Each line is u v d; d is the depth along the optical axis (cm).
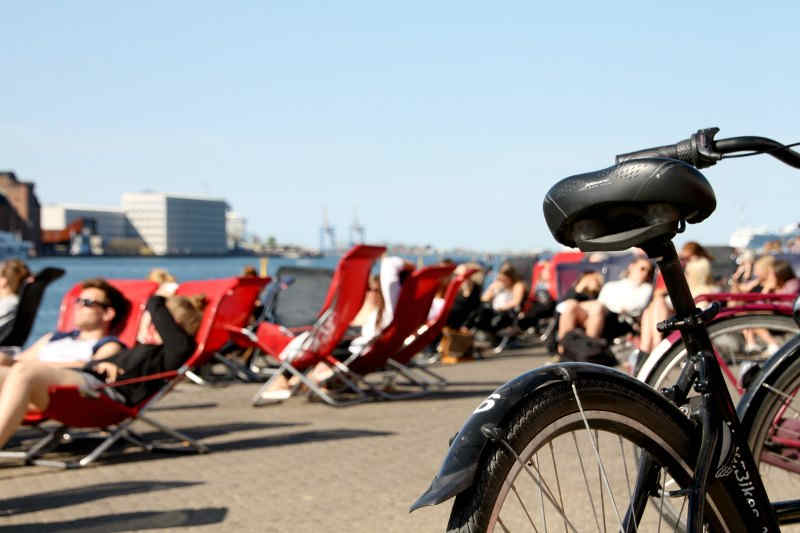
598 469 199
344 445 637
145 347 616
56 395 553
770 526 221
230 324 875
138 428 731
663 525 214
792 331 331
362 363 923
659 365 330
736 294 341
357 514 441
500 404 189
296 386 909
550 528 192
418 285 905
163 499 484
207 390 1009
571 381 195
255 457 600
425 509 448
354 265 844
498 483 184
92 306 684
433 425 727
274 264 17250
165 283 942
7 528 430
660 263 214
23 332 789
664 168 195
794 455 261
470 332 1407
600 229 202
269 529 419
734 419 220
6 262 825
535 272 1593
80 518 447
